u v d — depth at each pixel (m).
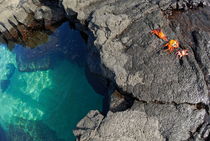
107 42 11.60
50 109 13.48
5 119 13.65
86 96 13.27
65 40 15.95
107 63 10.83
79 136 9.11
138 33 11.83
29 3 16.91
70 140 12.05
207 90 9.65
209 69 10.15
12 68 15.84
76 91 13.62
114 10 13.09
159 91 9.86
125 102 10.30
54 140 12.26
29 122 13.26
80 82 13.86
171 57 10.66
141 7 13.04
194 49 10.95
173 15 12.90
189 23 12.31
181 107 9.40
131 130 8.95
